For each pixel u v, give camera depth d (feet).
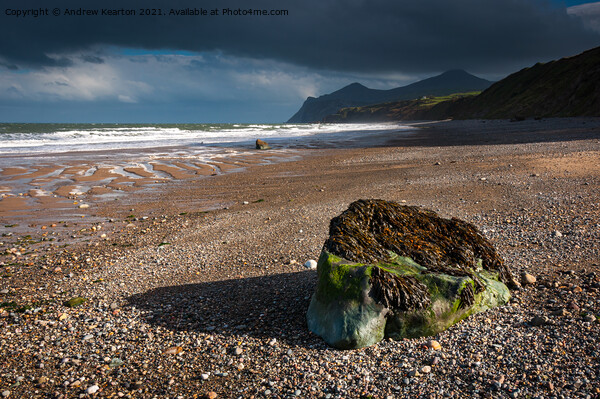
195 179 78.13
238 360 18.70
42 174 81.92
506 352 17.52
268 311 23.50
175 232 44.01
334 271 20.68
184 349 20.03
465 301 20.03
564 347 17.24
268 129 282.56
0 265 34.65
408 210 26.71
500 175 61.77
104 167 91.61
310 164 95.25
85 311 25.09
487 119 340.39
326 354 18.52
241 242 38.83
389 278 19.61
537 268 26.89
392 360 17.80
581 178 55.06
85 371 18.52
